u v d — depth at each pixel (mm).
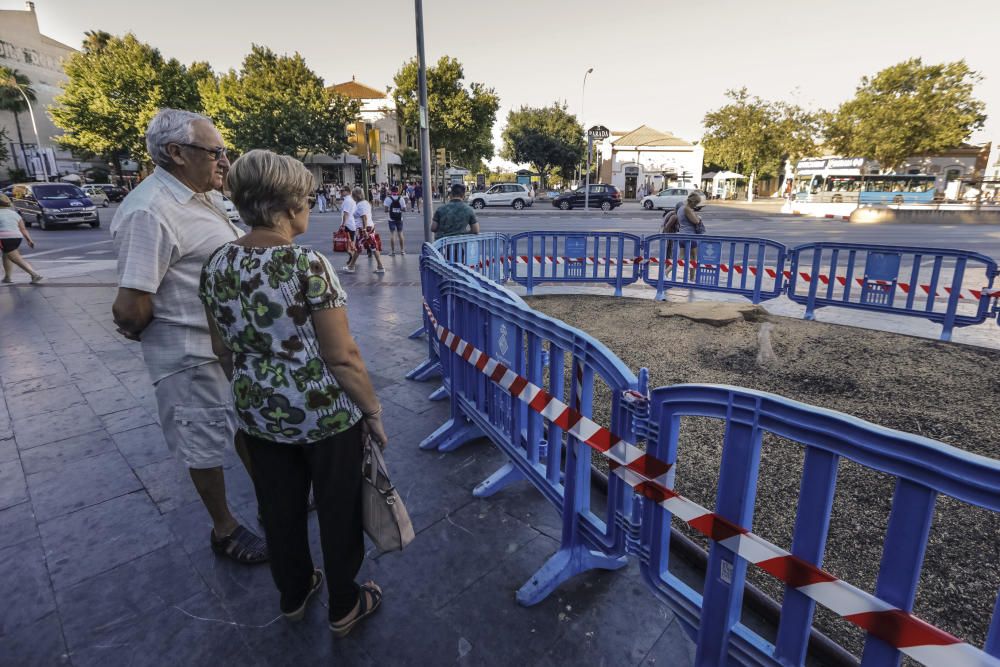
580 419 2018
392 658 1923
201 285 1675
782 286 7309
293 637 2018
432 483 3047
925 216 25078
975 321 5680
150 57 40000
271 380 1630
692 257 9250
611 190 33469
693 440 3561
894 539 1144
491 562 2416
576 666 1885
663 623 2076
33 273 8969
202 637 2014
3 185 41781
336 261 12125
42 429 3656
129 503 2828
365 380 1719
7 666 1876
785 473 3164
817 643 1888
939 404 4109
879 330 6242
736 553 1497
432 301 4254
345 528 1843
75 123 40031
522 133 52812
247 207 1590
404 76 41000
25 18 55469
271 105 35406
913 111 32062
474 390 3195
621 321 6805
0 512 2736
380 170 45656
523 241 16609
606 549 2023
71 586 2250
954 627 2094
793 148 39500
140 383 4500
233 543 2414
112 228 1945
